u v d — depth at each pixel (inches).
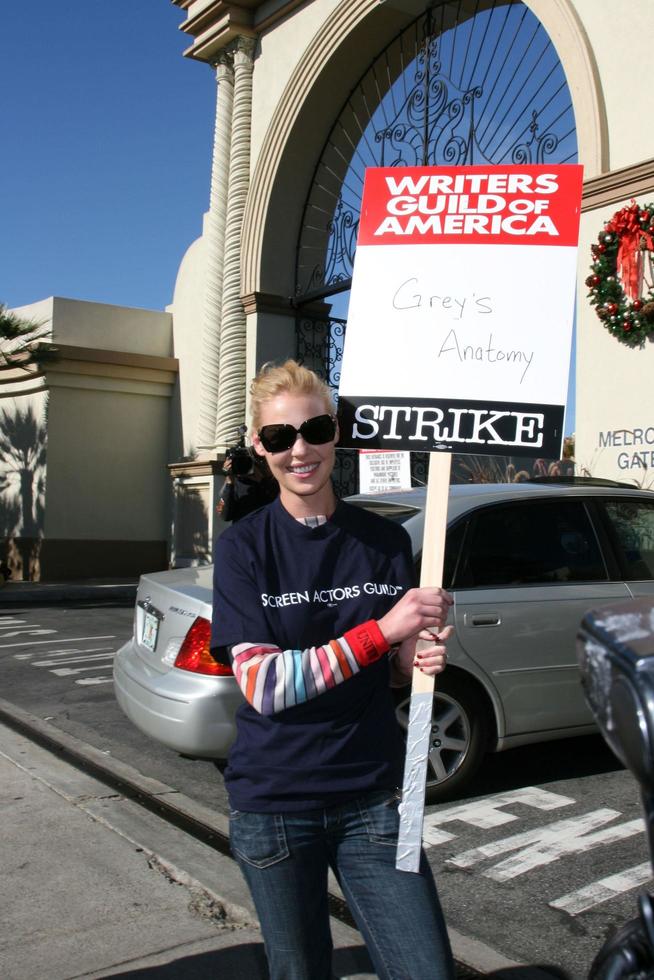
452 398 95.3
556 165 96.3
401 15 531.2
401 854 76.1
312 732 77.5
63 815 179.8
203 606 180.4
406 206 99.7
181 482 678.5
